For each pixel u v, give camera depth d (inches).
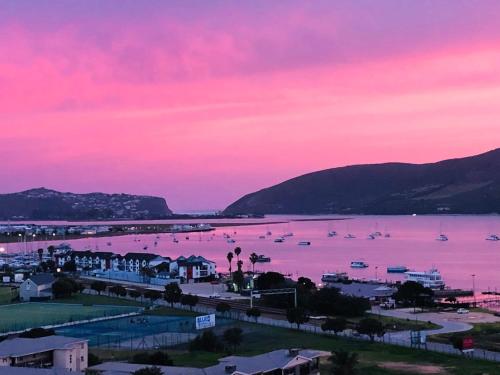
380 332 5059.1
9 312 6653.5
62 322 5910.4
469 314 6943.9
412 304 7623.0
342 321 5241.1
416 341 4958.2
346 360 3715.6
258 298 7578.7
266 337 5172.2
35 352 3769.7
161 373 3198.8
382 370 4035.4
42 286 7859.3
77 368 3924.7
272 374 3385.8
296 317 5615.2
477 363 4276.6
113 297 7829.7
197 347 4611.2
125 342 4945.9
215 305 7135.8
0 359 3636.8
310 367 3597.4
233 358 3563.0
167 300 7017.7
